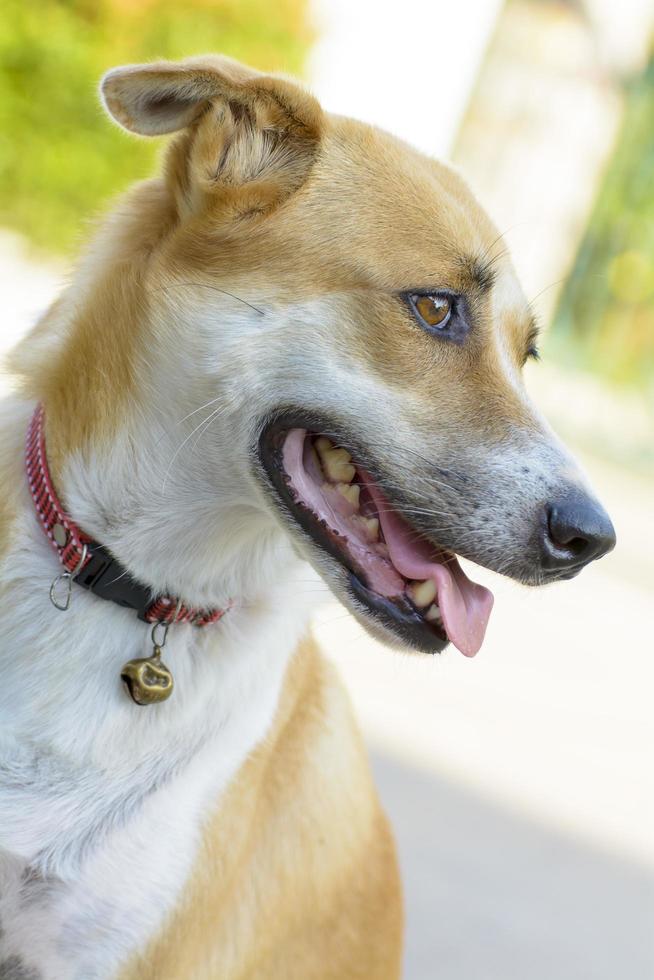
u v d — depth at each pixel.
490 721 8.55
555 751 8.43
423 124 18.69
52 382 3.97
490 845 6.80
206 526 3.95
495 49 21.89
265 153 3.97
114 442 3.88
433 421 3.97
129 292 3.92
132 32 16.38
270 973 4.24
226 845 3.98
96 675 3.87
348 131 4.17
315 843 4.31
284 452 3.93
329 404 3.89
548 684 9.95
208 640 3.99
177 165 3.98
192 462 3.90
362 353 3.94
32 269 15.34
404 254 4.00
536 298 4.55
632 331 22.66
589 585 13.91
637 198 22.44
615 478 18.50
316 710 4.42
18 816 3.80
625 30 22.03
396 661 9.04
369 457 3.93
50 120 15.96
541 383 21.50
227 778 3.98
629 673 10.98
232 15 16.92
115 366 3.88
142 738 3.86
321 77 18.16
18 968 3.86
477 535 3.94
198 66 3.84
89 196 16.23
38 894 3.81
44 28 15.75
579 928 6.34
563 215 22.44
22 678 3.86
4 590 3.92
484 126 22.19
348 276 3.95
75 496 3.89
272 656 4.10
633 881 7.00
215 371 3.85
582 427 20.73
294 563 4.17
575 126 22.20
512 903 6.33
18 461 4.02
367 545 3.97
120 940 3.81
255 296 3.88
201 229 3.90
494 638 10.86
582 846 7.17
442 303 4.04
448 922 6.00
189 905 3.90
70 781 3.83
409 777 7.19
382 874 4.59
